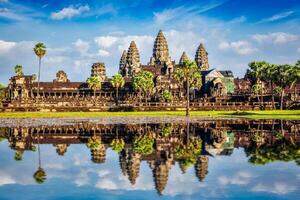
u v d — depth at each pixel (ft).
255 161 127.44
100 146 167.32
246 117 371.76
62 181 102.73
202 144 169.48
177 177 105.70
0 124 299.79
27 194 90.48
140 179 103.81
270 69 518.37
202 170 114.01
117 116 400.26
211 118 361.92
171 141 181.06
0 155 145.89
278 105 506.07
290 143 171.22
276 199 85.15
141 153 145.89
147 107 485.97
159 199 85.92
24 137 205.16
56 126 277.64
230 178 103.91
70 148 162.61
